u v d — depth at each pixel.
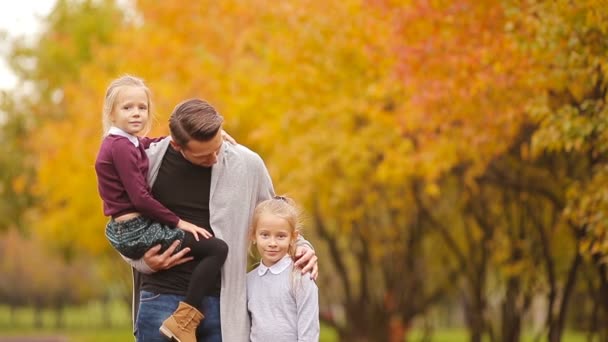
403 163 28.36
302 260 11.03
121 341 72.62
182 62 41.97
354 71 31.78
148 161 10.80
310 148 32.41
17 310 151.38
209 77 39.66
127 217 10.50
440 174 30.00
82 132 47.66
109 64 49.59
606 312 27.16
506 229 35.69
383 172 29.31
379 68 29.30
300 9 31.56
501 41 22.16
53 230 51.31
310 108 32.44
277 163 34.16
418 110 25.50
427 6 23.86
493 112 23.94
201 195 10.82
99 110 47.00
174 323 10.38
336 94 32.44
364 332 47.09
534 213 32.66
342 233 44.59
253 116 36.19
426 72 24.47
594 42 18.78
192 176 10.80
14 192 66.25
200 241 10.58
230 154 10.95
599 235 19.84
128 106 10.73
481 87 22.72
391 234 43.62
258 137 34.28
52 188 51.62
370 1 26.38
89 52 65.06
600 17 17.95
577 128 19.30
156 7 42.78
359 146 30.81
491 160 28.91
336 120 31.92
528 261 32.16
